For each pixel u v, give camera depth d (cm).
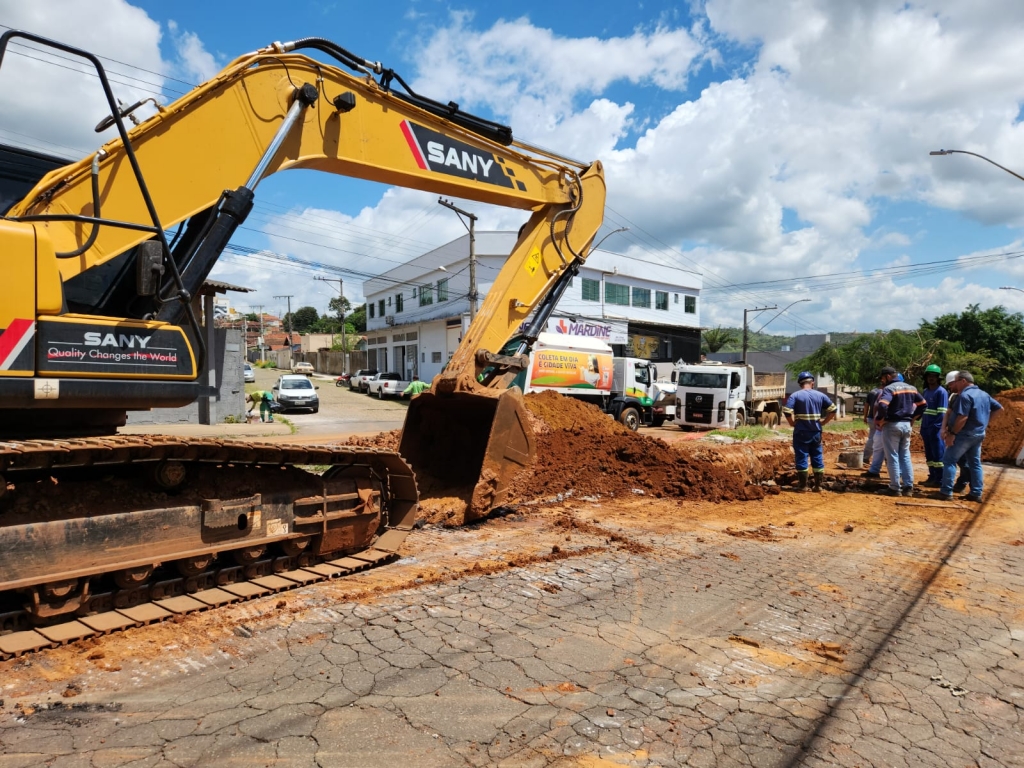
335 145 560
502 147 717
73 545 379
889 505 837
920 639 408
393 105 611
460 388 682
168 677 336
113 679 332
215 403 2116
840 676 356
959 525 725
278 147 499
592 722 300
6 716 293
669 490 879
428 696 320
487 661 362
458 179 666
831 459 1273
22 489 373
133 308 423
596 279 3888
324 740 279
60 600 382
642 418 2331
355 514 548
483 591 482
